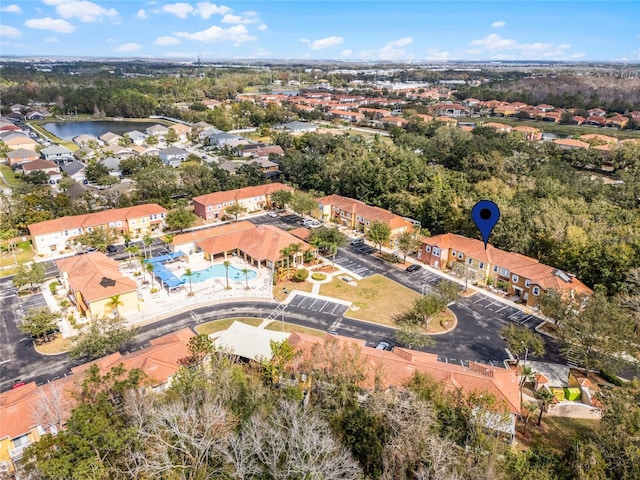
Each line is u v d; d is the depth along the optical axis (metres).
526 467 41.75
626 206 119.38
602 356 63.59
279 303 84.31
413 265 101.75
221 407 43.78
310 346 61.75
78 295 78.56
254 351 64.62
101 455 38.25
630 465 40.50
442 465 37.84
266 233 102.50
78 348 61.06
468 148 154.88
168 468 37.22
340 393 47.94
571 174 137.38
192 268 97.25
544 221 100.00
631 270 80.94
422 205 120.12
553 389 61.47
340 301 85.56
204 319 78.50
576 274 89.88
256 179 149.38
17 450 47.72
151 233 116.75
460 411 46.88
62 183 142.12
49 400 48.53
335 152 168.25
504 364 68.31
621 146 164.25
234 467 38.38
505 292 90.56
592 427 55.81
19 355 67.88
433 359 62.88
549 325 78.94
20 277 84.12
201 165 159.62
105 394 43.97
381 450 41.16
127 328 74.69
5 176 162.38
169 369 57.84
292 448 38.53
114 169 164.62
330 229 105.69
